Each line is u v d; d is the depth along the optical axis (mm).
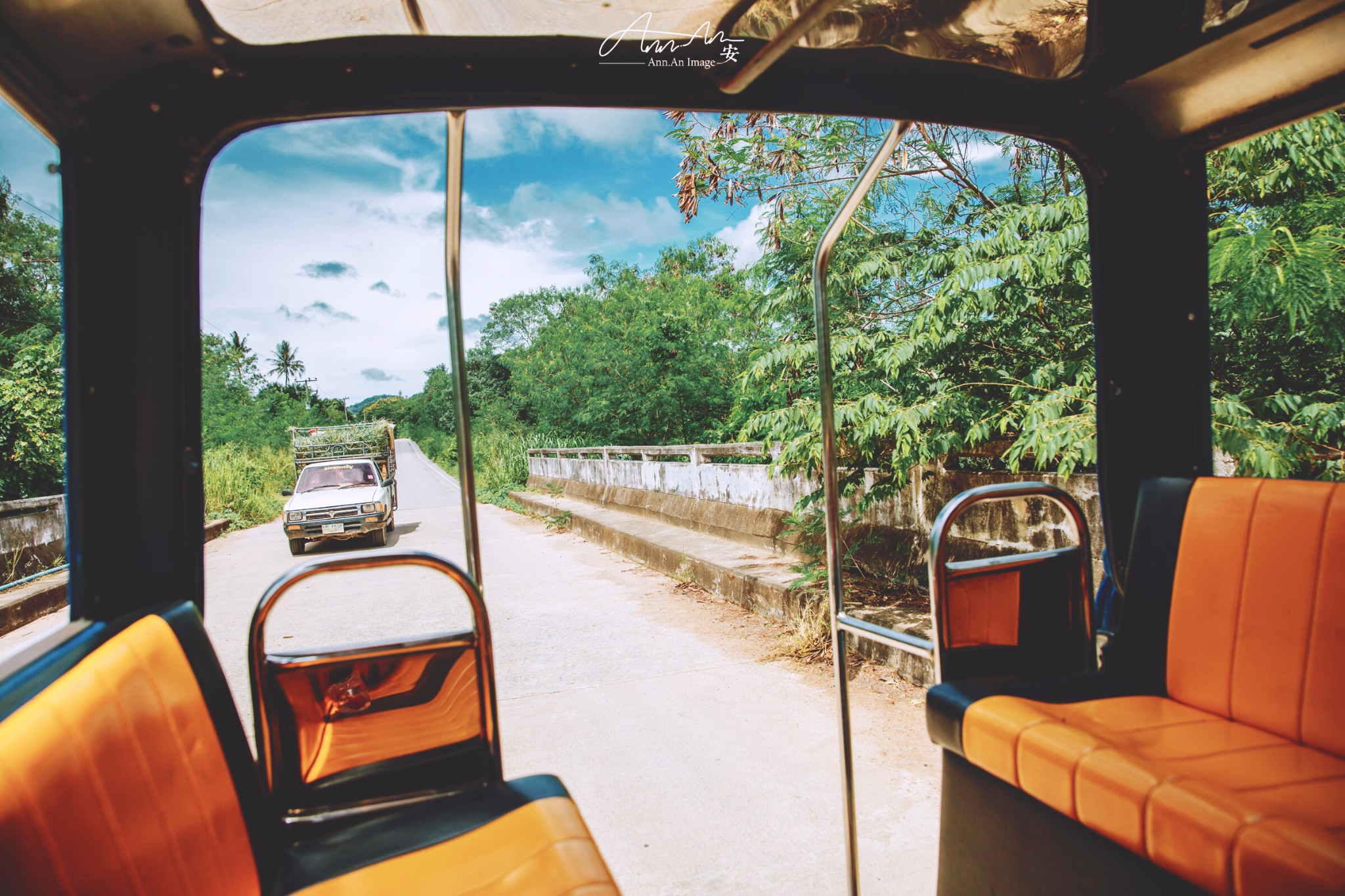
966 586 1971
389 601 7496
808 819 2861
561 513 13578
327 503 12203
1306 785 1477
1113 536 2303
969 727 1786
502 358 32000
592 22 1562
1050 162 4516
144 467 1656
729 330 17797
